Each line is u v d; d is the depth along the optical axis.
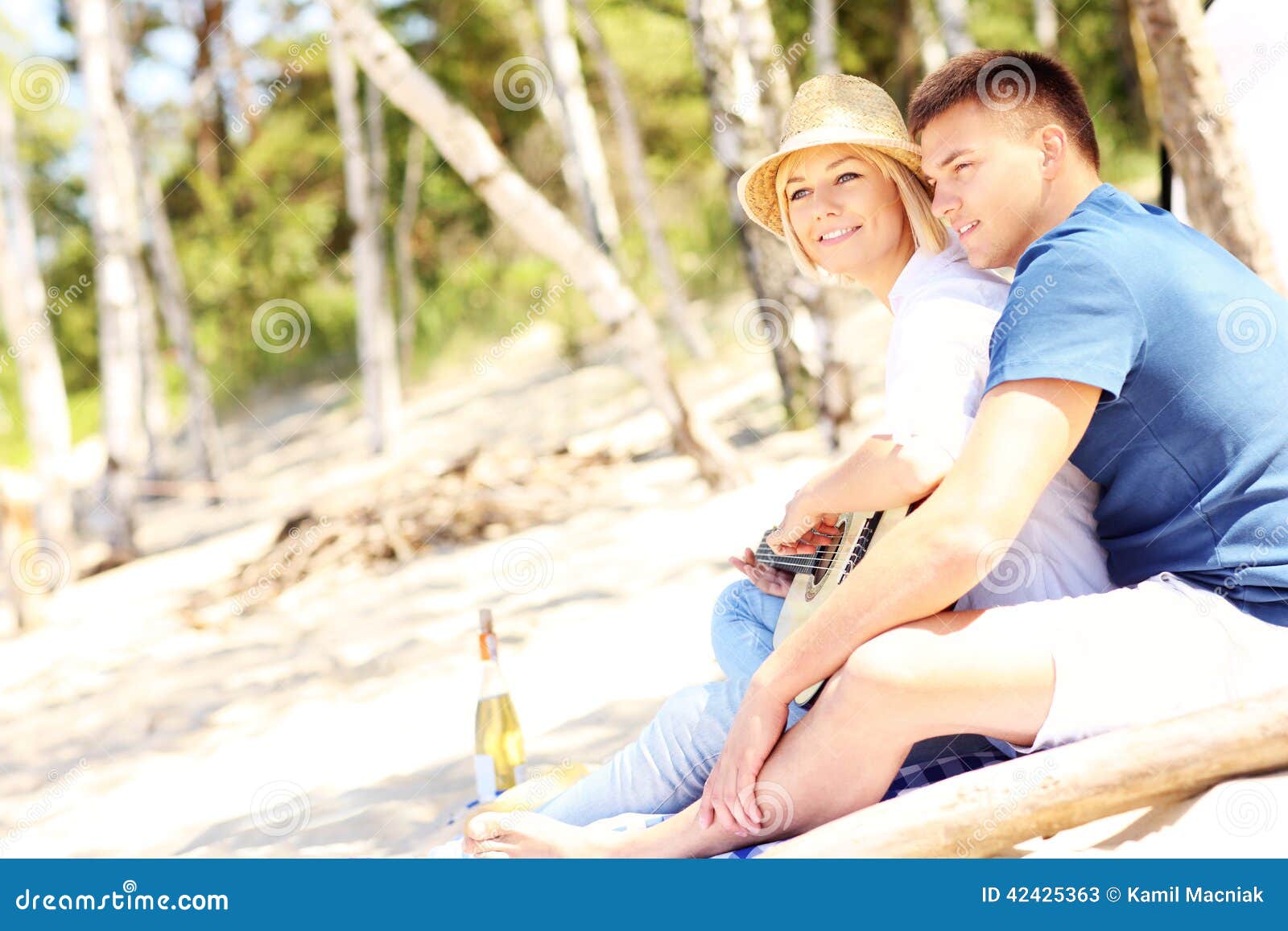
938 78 1.88
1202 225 3.48
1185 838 1.54
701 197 16.09
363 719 3.96
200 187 16.73
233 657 5.39
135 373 10.52
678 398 6.64
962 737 1.87
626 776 1.99
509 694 2.72
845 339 9.64
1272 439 1.66
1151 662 1.62
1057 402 1.60
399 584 6.12
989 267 1.90
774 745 1.75
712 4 6.93
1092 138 1.88
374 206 13.45
